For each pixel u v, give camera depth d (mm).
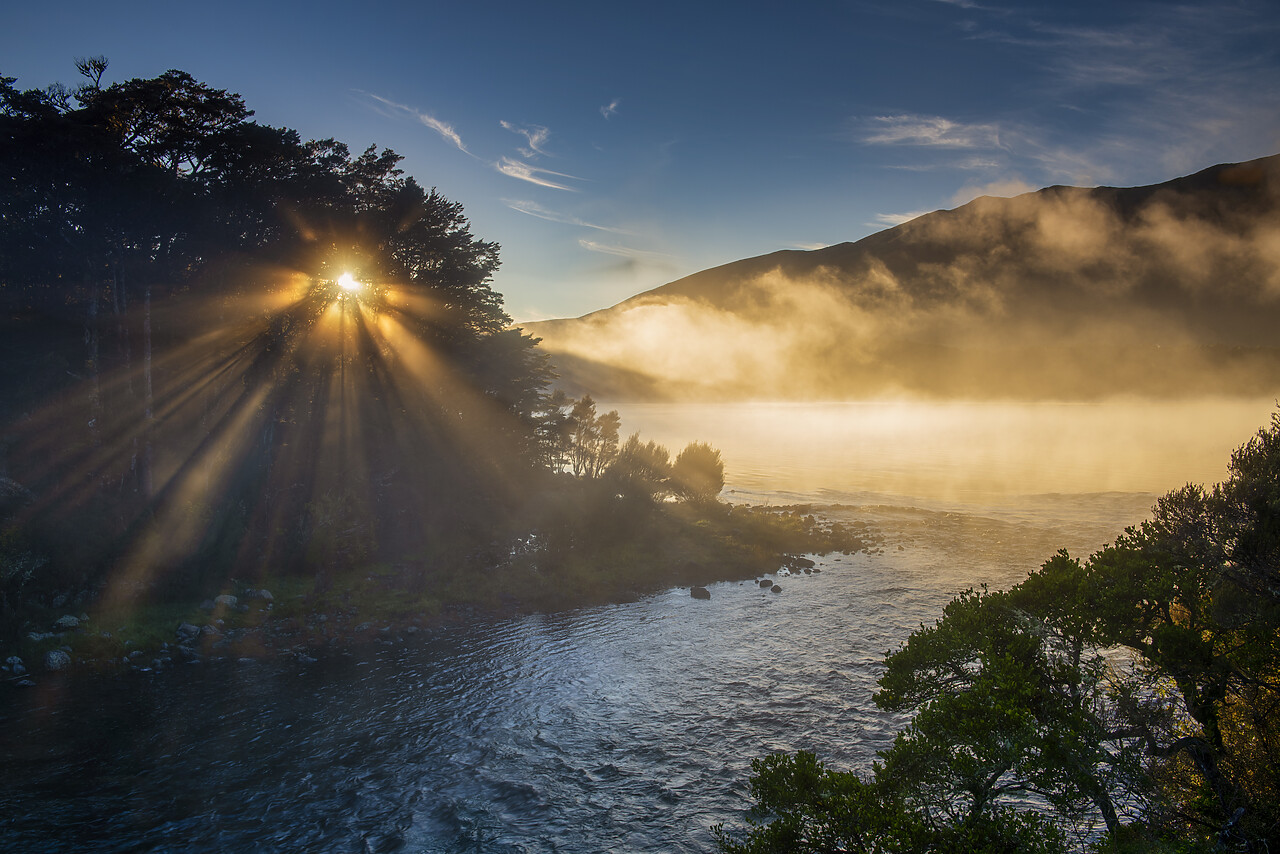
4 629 23094
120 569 28219
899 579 38562
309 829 14953
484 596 32469
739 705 21625
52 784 16078
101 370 38312
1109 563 11594
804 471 100375
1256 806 9031
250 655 24609
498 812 15836
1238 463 12047
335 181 42625
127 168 33469
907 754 9656
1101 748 9484
